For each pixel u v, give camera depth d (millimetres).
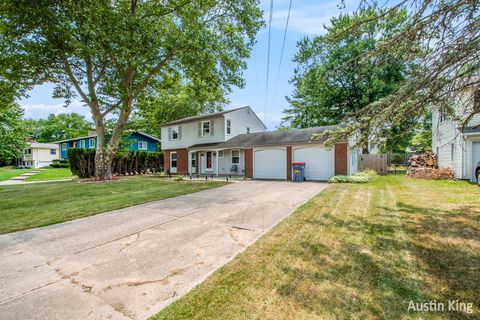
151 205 6590
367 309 1977
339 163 12055
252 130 21266
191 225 4660
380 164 17016
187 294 2293
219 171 18031
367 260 2859
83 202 7082
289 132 15578
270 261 2912
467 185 8727
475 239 3404
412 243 3342
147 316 2006
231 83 13781
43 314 2068
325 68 15938
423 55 3689
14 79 11422
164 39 11555
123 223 4891
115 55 10469
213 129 18391
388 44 3746
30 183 13781
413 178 12234
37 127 51844
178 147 20562
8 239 4051
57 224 4898
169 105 28812
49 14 8945
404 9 3492
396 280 2402
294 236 3758
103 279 2666
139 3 12258
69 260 3195
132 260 3145
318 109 21859
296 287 2326
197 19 12172
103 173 13969
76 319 1994
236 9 12117
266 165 14273
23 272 2871
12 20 9445
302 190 8891
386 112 4305
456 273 2506
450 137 11711
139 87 14109
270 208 5953
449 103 4137
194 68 11852
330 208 5555
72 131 49906
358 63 4359
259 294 2232
